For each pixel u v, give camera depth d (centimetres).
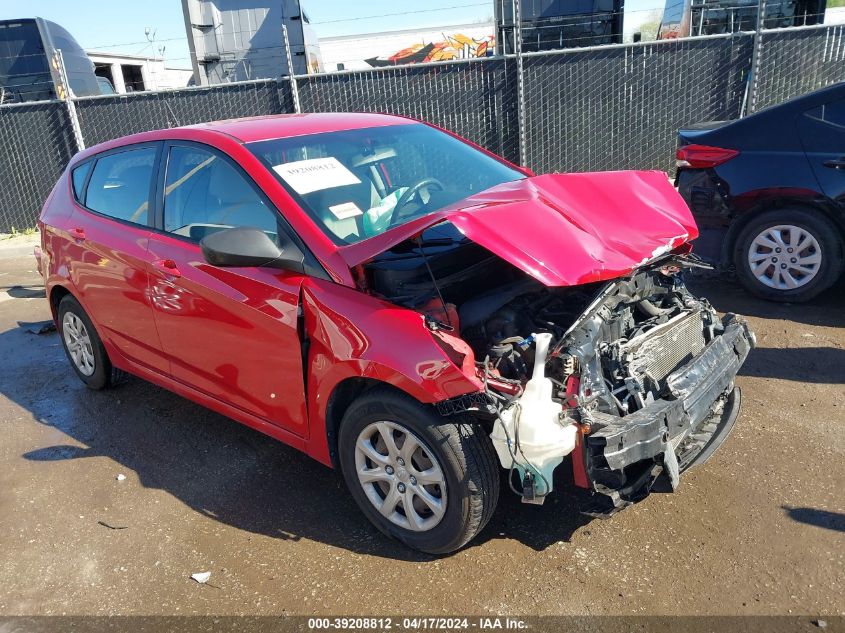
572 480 340
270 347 315
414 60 1792
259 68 1304
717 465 344
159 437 418
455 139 428
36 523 340
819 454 347
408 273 294
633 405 274
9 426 448
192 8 1268
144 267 375
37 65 1244
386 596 274
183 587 287
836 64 893
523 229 274
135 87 1834
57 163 1052
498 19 1098
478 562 289
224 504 344
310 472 368
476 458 267
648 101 945
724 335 330
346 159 356
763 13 873
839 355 459
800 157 525
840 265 528
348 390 305
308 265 300
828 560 276
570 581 274
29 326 658
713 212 574
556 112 967
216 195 347
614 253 288
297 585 284
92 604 282
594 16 1091
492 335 288
